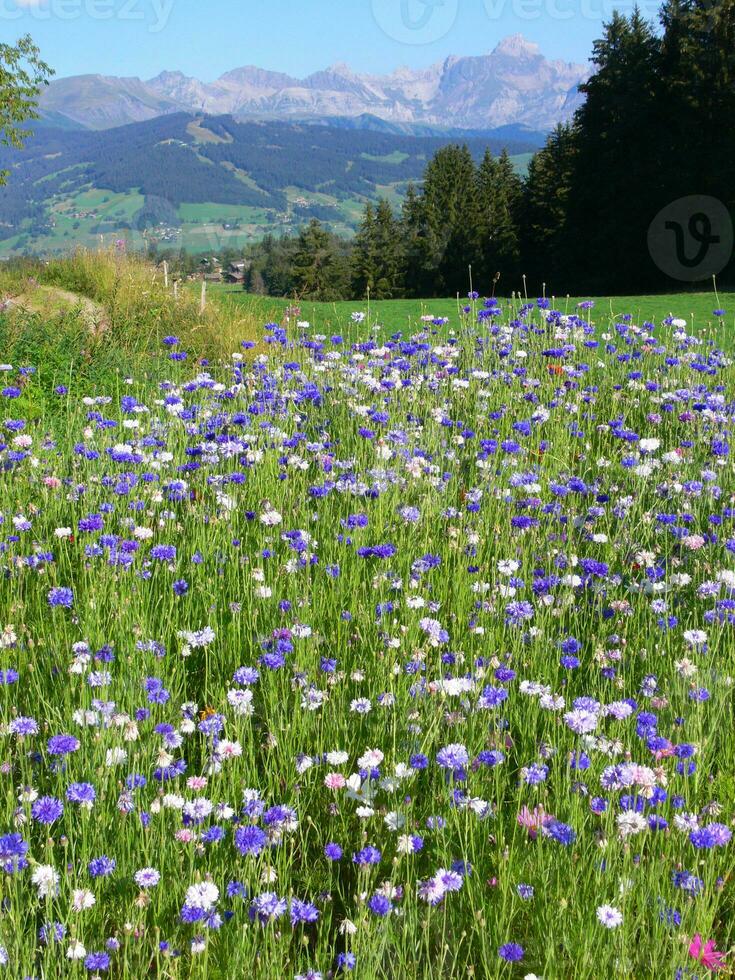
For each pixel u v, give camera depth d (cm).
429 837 283
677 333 883
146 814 258
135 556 425
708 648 346
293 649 361
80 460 550
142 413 693
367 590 414
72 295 1430
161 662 355
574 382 735
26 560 412
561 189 5038
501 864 253
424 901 258
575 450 638
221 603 411
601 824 266
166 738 291
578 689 350
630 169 4375
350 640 380
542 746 296
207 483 532
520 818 273
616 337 970
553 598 396
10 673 314
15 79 3325
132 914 238
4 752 298
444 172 8775
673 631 381
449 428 671
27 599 400
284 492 522
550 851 264
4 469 521
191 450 553
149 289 1420
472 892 254
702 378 789
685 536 448
